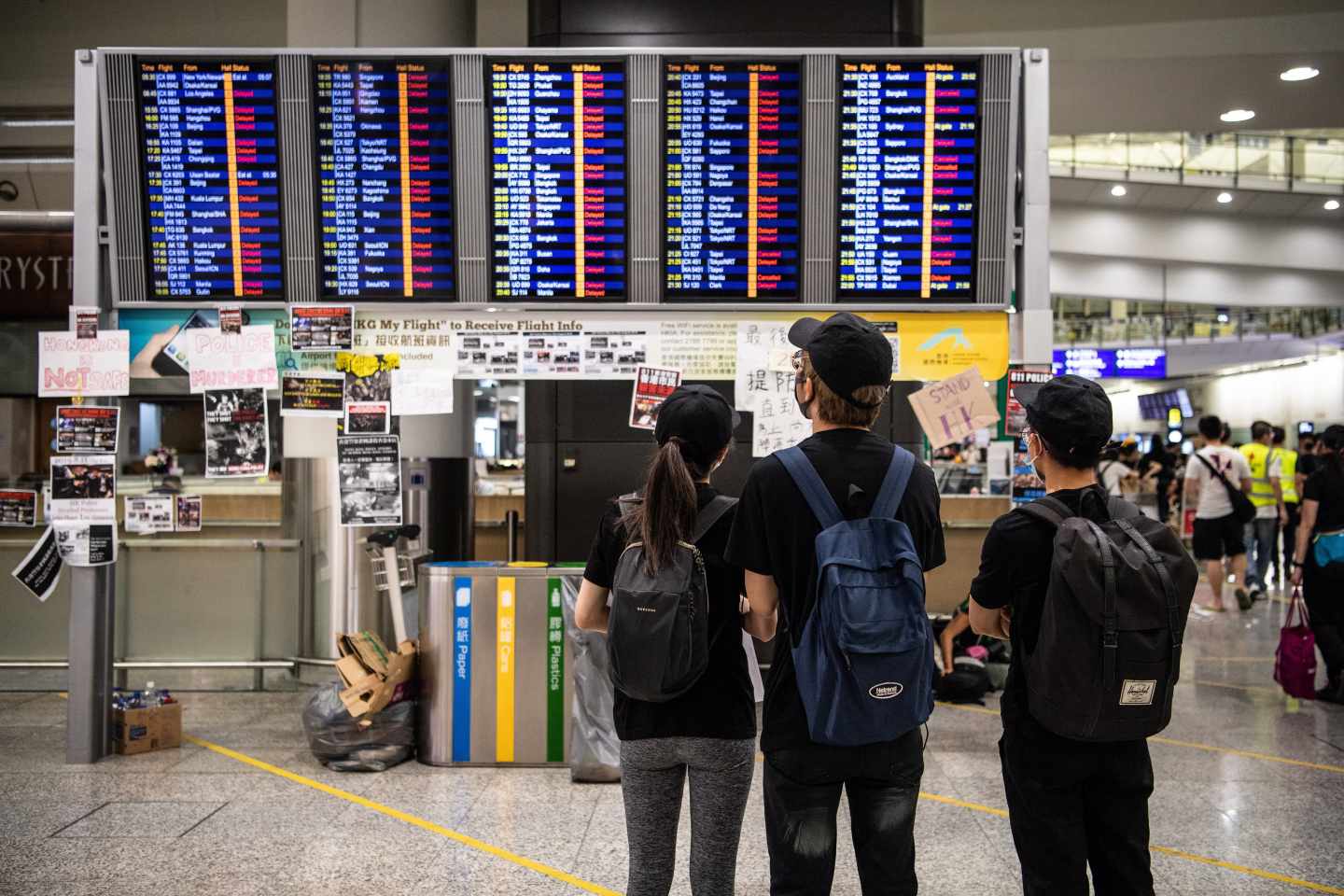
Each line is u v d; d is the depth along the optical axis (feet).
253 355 17.62
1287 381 104.99
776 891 7.71
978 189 17.30
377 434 17.79
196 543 25.12
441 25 23.98
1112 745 8.03
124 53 17.28
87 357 17.57
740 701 8.57
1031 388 8.75
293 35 23.67
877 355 7.91
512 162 17.29
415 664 17.98
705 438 8.89
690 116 17.22
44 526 25.40
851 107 17.19
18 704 23.09
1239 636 30.73
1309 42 30.25
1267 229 79.97
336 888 12.19
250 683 25.00
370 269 17.54
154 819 14.71
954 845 13.64
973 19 30.89
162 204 17.52
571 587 17.44
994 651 23.58
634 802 8.68
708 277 17.43
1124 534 7.92
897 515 7.73
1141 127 38.70
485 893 12.03
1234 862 12.94
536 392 21.44
